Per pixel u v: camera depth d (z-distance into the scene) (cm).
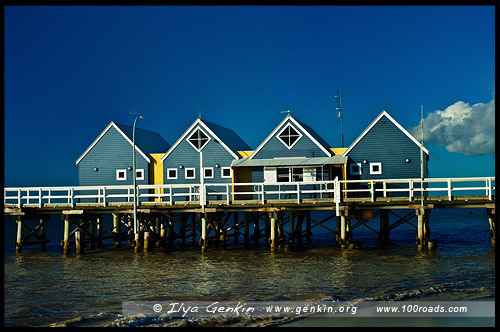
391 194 3694
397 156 3762
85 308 1978
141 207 3384
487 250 3128
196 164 4122
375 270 2539
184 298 2081
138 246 3378
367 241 3909
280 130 3959
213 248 3494
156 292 2203
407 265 2652
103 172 4250
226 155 4072
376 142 3797
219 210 3272
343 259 2878
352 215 3209
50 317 1870
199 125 4131
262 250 3362
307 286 2231
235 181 3969
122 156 4234
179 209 3341
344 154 3834
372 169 3791
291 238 3300
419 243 3106
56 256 3369
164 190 4153
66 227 3441
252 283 2327
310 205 3156
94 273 2686
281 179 3891
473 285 2155
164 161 4175
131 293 2200
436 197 3084
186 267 2786
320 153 3884
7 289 2328
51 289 2317
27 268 2902
